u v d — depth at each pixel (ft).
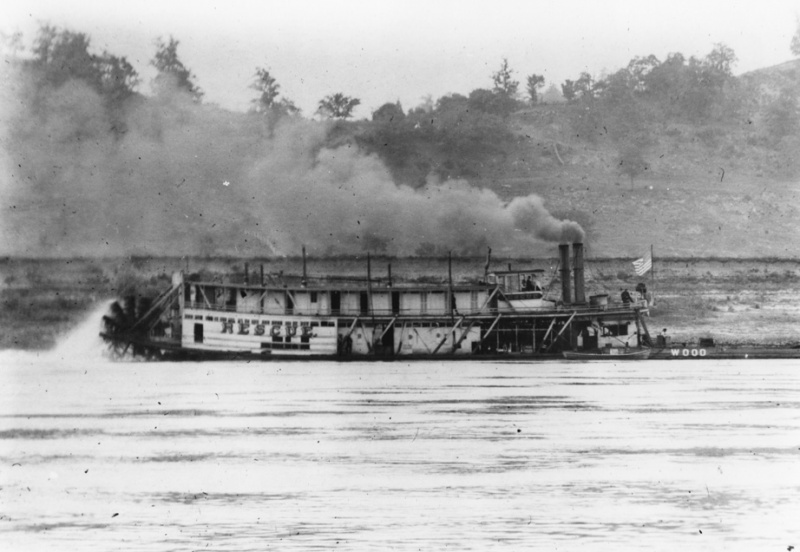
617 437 430.61
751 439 422.82
